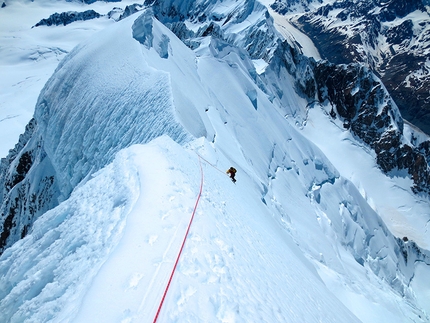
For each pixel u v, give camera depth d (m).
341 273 41.03
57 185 35.88
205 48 74.25
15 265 10.77
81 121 33.62
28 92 168.12
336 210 66.06
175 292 6.11
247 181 32.09
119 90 32.06
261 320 6.70
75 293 7.05
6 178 48.09
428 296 65.94
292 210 50.47
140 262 6.64
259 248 12.29
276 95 102.50
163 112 26.89
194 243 7.95
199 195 11.48
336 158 103.81
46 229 11.65
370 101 113.75
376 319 31.28
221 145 35.84
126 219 8.51
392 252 69.31
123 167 12.32
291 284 11.59
